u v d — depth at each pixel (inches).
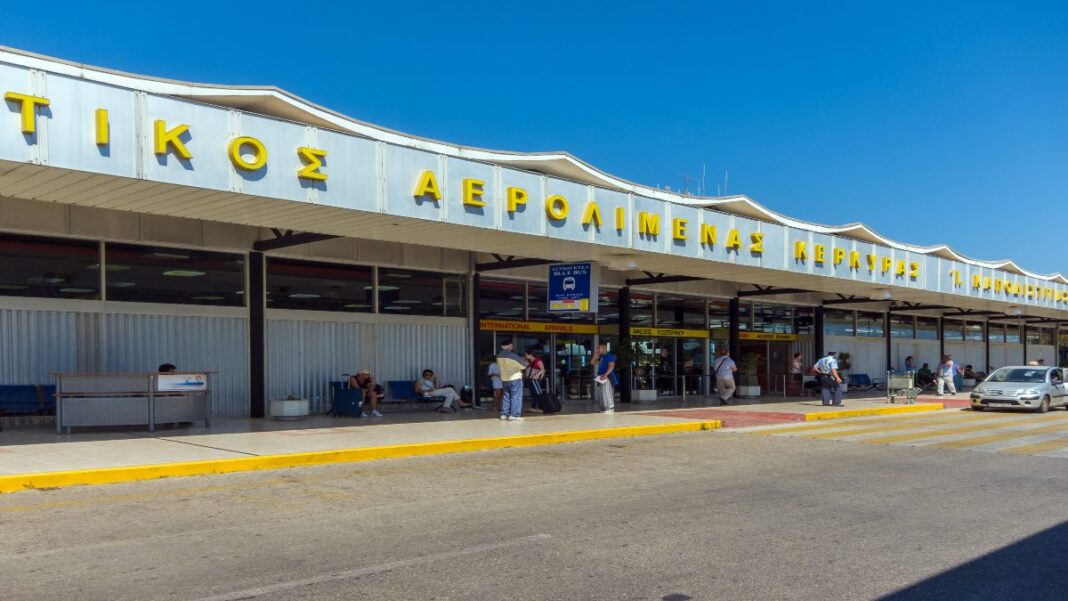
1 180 431.8
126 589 222.8
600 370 810.2
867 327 1396.4
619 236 674.2
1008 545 284.0
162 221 635.5
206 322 663.1
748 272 863.1
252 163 470.6
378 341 771.4
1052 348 1958.7
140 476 405.1
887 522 318.7
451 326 827.4
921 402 1059.9
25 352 576.7
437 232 602.5
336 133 507.8
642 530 299.9
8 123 390.0
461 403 812.0
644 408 881.5
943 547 280.2
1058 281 1507.1
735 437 642.2
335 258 733.9
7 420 584.1
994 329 1756.9
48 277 588.1
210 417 600.7
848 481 417.4
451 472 442.0
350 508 337.7
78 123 410.9
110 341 613.9
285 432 576.4
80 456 442.0
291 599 215.6
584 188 650.2
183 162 445.7
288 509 334.6
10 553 260.2
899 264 1013.2
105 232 608.7
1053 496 379.6
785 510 339.6
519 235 614.5
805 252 869.2
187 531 292.8
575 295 759.1
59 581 229.9
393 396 767.1
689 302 1085.8
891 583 237.9
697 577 241.1
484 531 296.2
